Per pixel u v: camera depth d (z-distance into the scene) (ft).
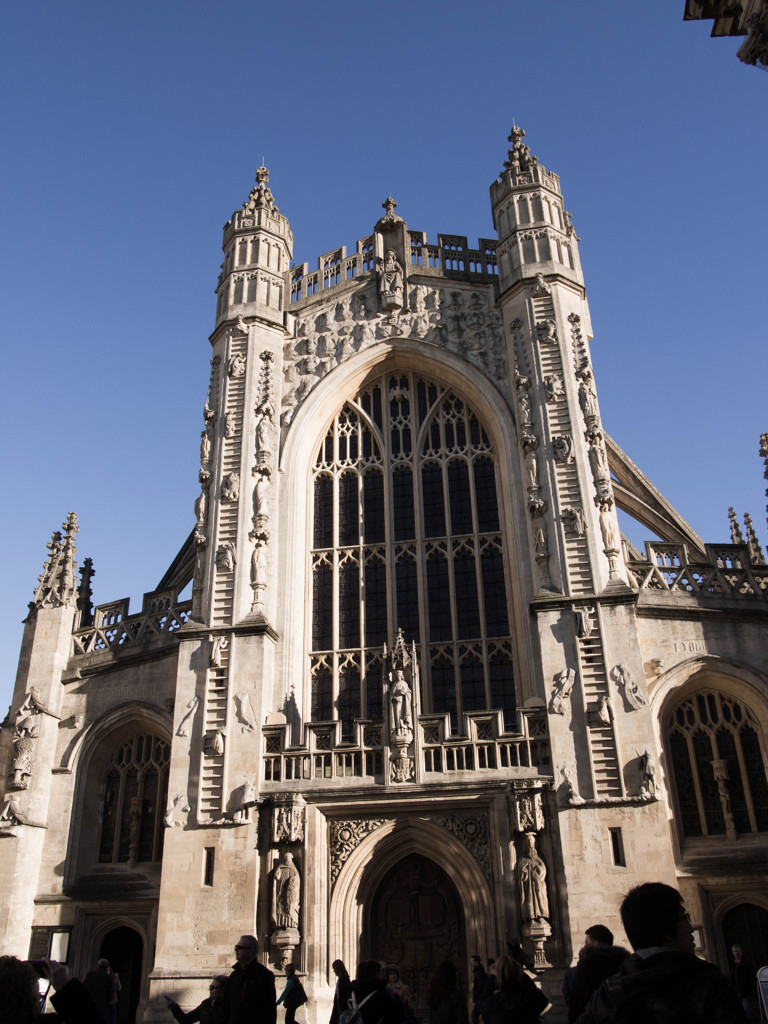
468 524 119.14
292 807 96.37
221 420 122.62
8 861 107.24
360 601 116.37
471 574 116.06
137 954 106.22
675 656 104.53
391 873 99.19
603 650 100.37
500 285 128.67
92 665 119.85
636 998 18.07
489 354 125.08
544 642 101.81
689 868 95.45
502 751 98.94
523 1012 34.55
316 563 120.06
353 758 99.76
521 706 105.81
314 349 130.41
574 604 102.99
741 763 101.71
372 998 40.16
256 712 102.99
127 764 116.16
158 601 122.01
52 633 121.70
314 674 113.70
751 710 103.96
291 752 100.94
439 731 99.66
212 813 98.94
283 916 92.17
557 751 96.17
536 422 115.75
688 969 18.21
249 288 132.05
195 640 108.68
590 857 90.99
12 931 104.32
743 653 104.83
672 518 127.54
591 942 33.71
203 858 96.94
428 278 132.46
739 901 94.58
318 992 89.66
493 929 91.04
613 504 109.09
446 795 95.61
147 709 114.32
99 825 113.39
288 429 124.36
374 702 111.14
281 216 140.87
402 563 118.32
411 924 96.58
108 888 106.63
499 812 94.22
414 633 113.80
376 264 135.44
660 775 95.86
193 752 102.37
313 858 95.40
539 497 110.63
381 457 124.98
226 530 115.03
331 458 126.41
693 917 93.45
